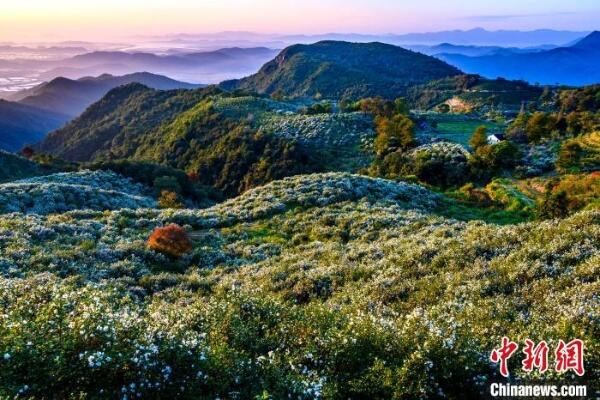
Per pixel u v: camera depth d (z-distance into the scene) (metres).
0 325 7.32
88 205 42.22
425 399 7.91
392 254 20.22
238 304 11.22
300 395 7.60
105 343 7.46
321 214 34.69
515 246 17.34
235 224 34.06
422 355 8.41
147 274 21.45
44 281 17.48
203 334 8.87
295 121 124.69
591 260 13.73
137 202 49.22
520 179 62.78
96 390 6.85
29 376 6.50
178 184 78.19
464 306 12.25
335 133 111.88
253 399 7.43
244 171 106.19
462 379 8.38
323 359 9.20
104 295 11.86
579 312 9.84
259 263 23.98
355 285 17.30
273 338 10.07
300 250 26.42
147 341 7.75
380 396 8.09
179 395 7.19
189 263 24.84
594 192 47.28
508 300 12.40
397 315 13.06
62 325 7.73
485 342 9.41
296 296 17.89
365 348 9.25
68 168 85.69
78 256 22.19
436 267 17.25
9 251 21.14
